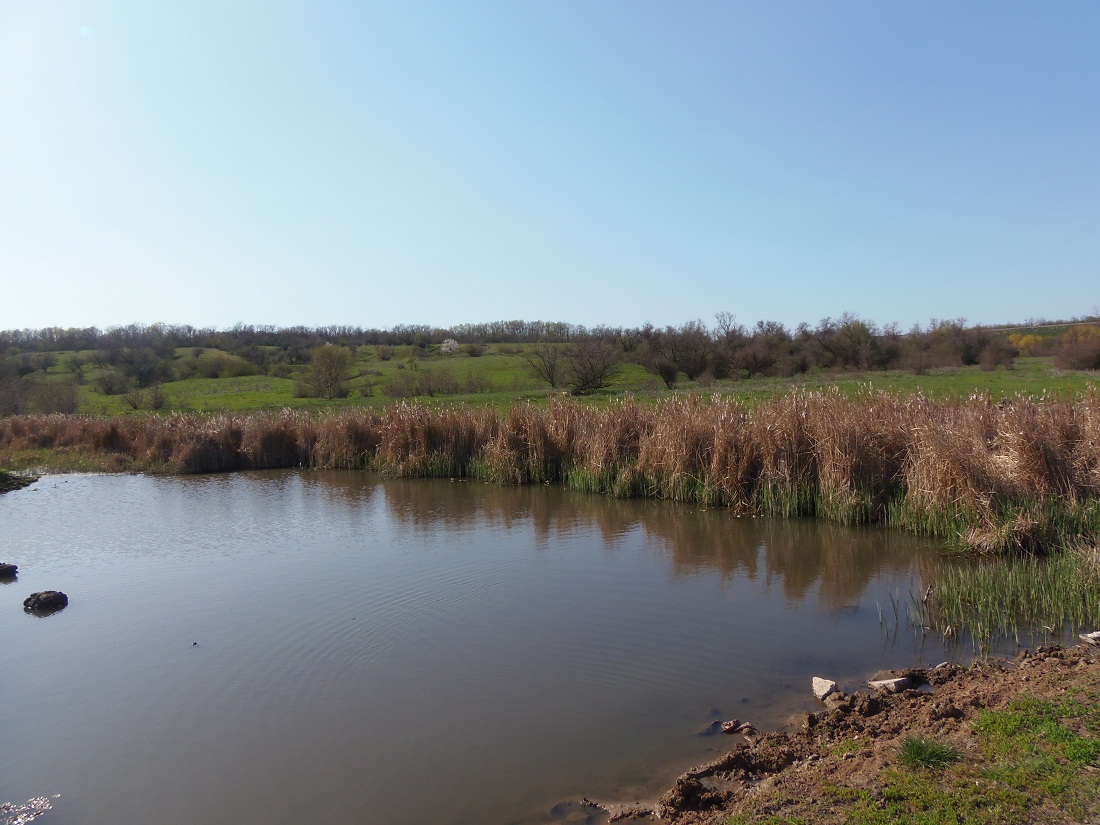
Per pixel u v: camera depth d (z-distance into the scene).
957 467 12.76
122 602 11.10
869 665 7.85
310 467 25.83
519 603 10.38
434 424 23.22
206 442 26.22
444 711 7.26
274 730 7.07
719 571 11.64
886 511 14.22
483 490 19.84
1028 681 6.50
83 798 6.06
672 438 17.53
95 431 28.83
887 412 15.35
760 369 50.84
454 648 8.85
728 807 5.26
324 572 12.30
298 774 6.27
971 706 6.18
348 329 91.06
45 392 43.09
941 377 40.69
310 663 8.60
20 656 9.11
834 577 11.10
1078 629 8.34
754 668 7.93
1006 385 32.88
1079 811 4.32
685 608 9.94
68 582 12.26
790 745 6.10
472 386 46.72
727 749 6.26
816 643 8.53
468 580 11.55
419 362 63.41
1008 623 8.66
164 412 41.62
